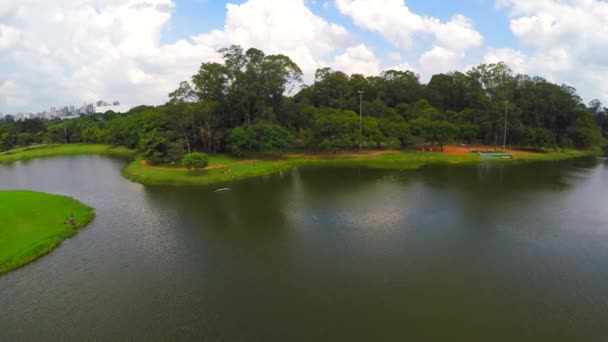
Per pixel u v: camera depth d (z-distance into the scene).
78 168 94.56
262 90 99.94
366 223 44.78
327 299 27.67
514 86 126.12
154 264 34.03
